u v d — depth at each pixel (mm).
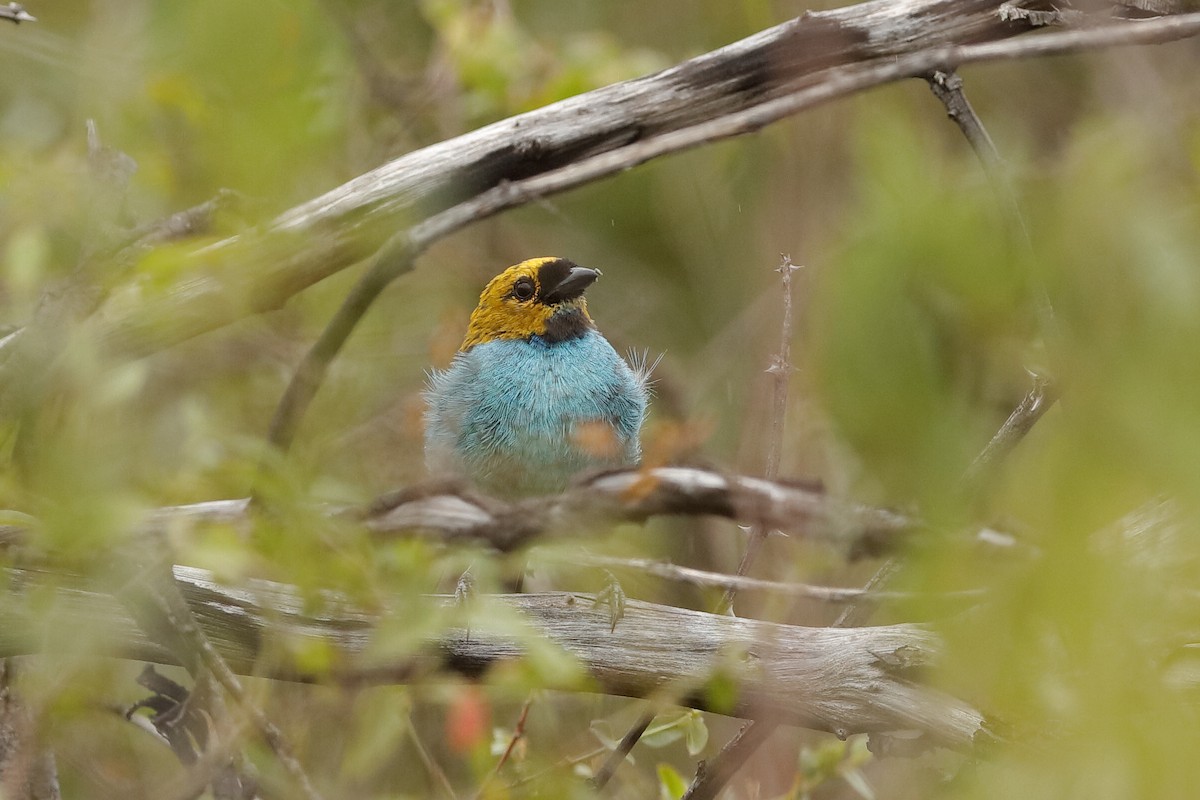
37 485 5066
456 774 10273
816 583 9305
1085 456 4141
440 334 9742
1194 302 4090
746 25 12812
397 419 11711
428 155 8031
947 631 4727
